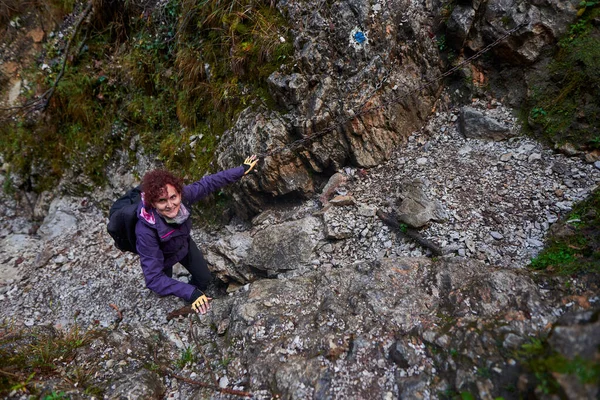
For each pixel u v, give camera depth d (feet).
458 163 11.87
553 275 8.52
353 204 11.89
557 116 11.44
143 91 16.48
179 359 9.96
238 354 9.38
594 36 11.31
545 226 9.82
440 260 9.70
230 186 13.51
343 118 12.30
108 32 17.39
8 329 11.98
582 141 10.98
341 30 12.48
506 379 7.02
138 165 15.99
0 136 18.01
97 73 17.11
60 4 18.29
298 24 12.75
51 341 10.48
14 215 17.46
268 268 11.46
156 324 11.48
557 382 6.01
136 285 13.17
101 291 13.37
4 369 9.02
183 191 8.95
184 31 15.06
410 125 13.23
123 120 16.61
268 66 13.01
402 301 8.97
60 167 17.35
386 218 11.18
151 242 8.68
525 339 7.39
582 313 6.93
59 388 8.75
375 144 12.72
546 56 11.91
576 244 9.10
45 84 17.85
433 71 13.16
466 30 12.34
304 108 12.44
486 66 12.80
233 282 12.24
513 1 11.97
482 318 8.07
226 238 12.48
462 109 12.77
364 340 8.43
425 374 7.70
